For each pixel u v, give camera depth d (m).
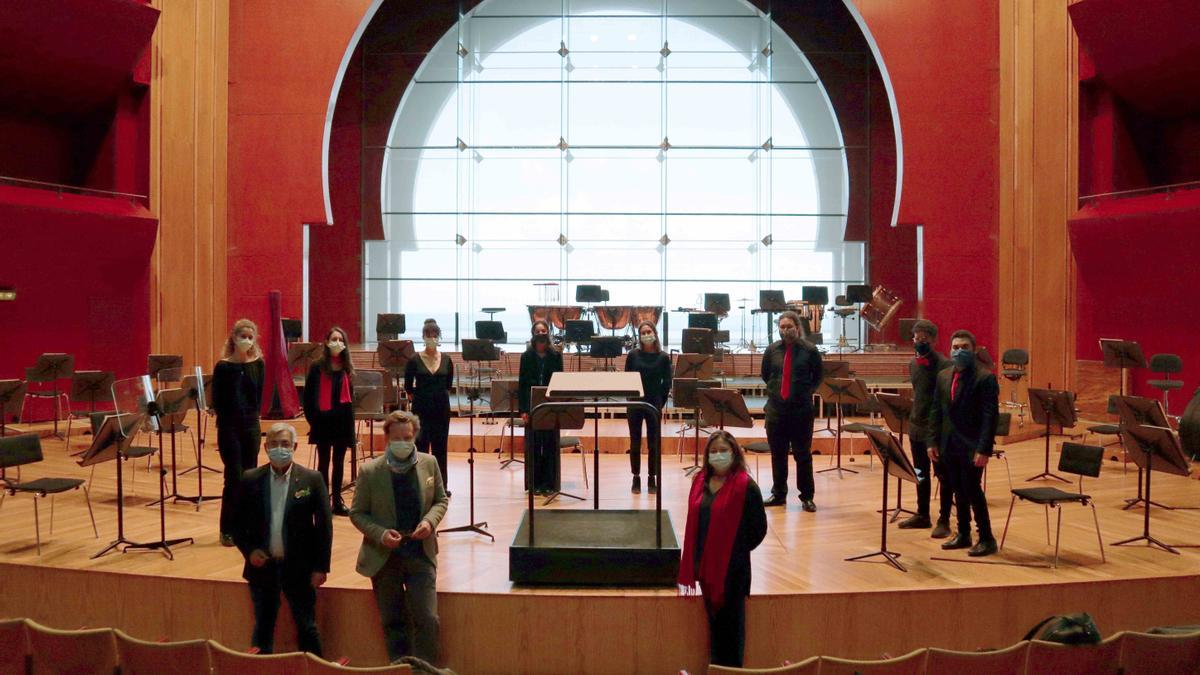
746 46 18.53
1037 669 4.06
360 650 5.32
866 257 18.42
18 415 8.80
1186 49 10.88
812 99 18.48
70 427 10.85
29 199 11.09
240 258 13.20
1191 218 10.62
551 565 5.34
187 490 7.96
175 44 12.78
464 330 18.66
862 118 18.42
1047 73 12.40
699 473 5.07
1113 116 12.09
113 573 5.55
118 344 12.42
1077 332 12.22
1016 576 5.56
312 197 13.16
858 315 17.30
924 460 6.72
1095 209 11.82
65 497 7.69
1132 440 6.31
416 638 4.89
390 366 9.11
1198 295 11.04
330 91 13.17
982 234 13.07
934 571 5.66
